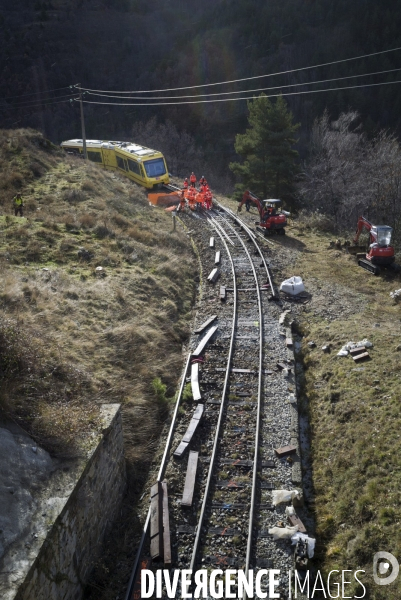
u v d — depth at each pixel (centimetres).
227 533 866
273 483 973
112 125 7444
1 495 699
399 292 1684
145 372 1312
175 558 827
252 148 3509
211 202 2947
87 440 859
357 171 3259
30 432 822
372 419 1066
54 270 1636
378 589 746
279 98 3341
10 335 970
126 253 1959
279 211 2578
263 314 1664
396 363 1242
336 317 1609
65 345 1241
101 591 789
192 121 7381
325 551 856
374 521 845
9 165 2664
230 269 2048
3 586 592
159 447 1112
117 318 1486
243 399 1227
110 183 2934
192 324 1670
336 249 2236
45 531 675
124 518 945
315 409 1214
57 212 2202
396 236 2634
